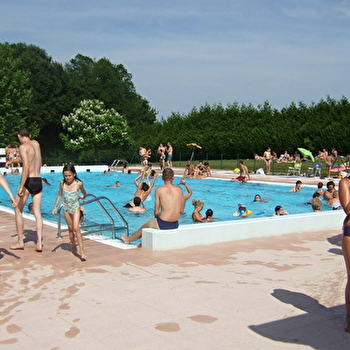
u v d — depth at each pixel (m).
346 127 36.03
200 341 3.98
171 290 5.36
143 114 71.31
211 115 47.38
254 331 4.19
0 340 4.04
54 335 4.12
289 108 43.03
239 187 21.83
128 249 7.52
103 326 4.31
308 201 17.11
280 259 6.88
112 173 31.44
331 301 5.00
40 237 7.36
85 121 43.88
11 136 41.88
